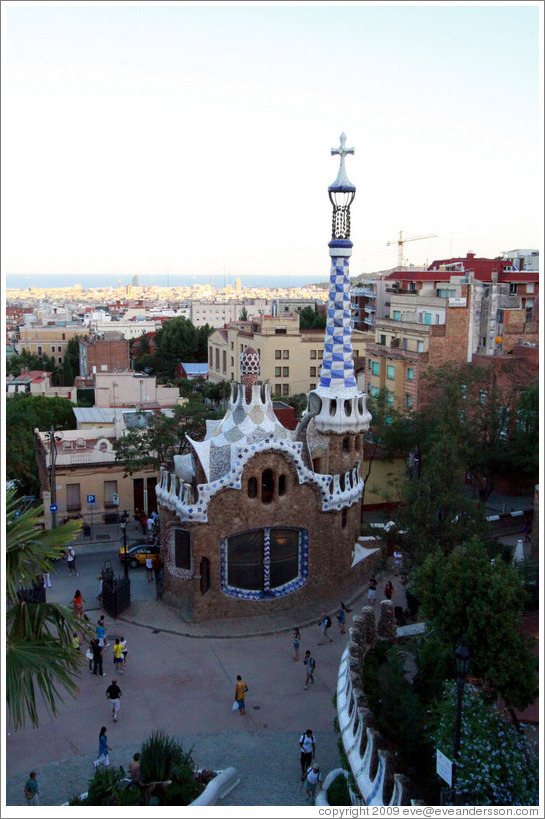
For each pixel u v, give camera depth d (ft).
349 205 137.80
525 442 170.50
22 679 61.21
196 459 131.03
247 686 107.96
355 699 79.56
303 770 86.38
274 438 126.52
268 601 130.62
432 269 363.76
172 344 477.36
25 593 125.90
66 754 91.50
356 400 142.41
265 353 317.83
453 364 217.56
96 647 110.32
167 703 103.60
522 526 165.27
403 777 64.34
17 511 71.56
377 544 147.95
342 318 141.28
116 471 186.50
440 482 121.29
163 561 136.05
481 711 68.03
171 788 78.13
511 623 73.97
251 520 127.65
